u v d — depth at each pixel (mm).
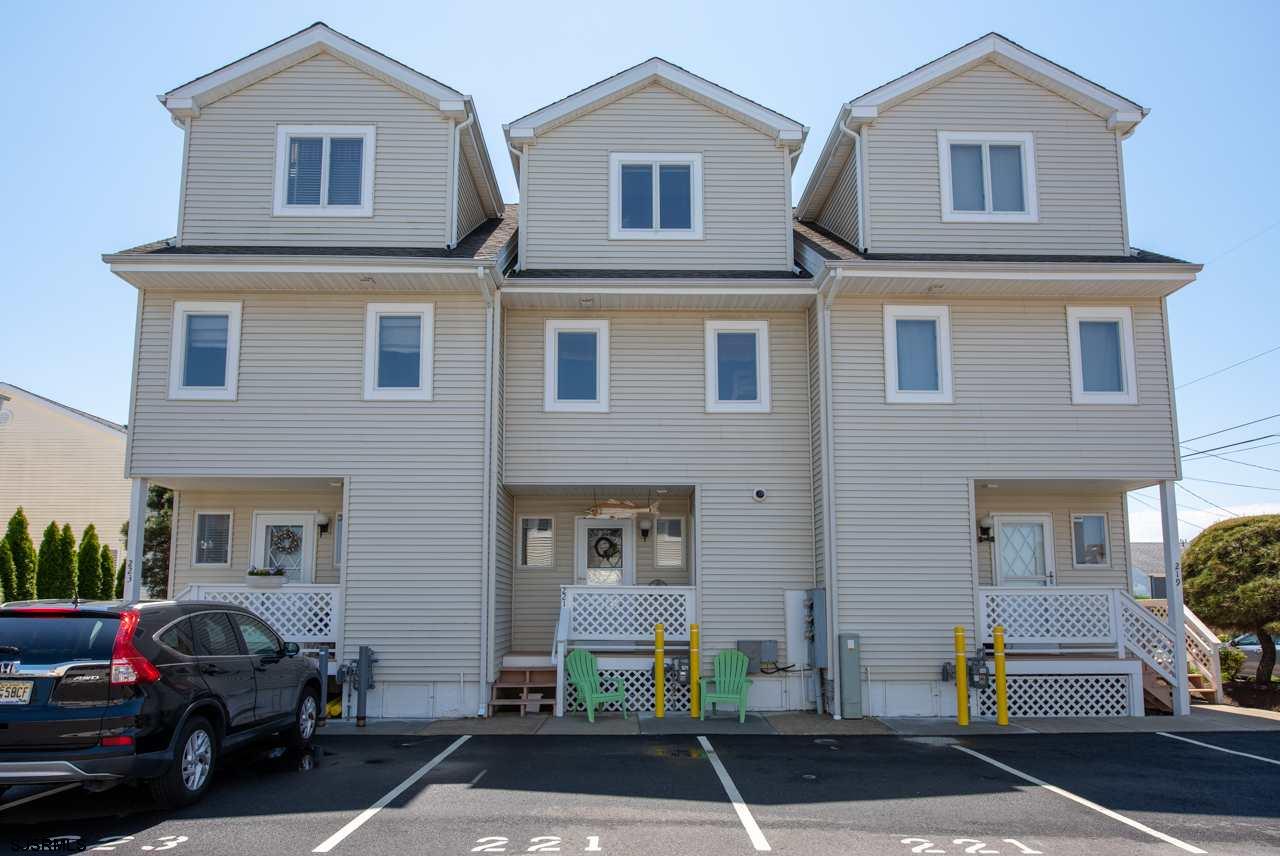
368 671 12398
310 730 10172
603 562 15469
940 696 12977
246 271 12719
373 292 13461
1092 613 13477
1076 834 7027
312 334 13453
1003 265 13078
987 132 14586
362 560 12992
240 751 9992
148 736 7016
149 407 13203
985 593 13375
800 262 15008
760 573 13781
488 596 12938
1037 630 13375
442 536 13047
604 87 14820
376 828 7070
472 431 13250
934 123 14594
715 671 13016
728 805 7836
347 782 8641
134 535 12953
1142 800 8062
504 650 14227
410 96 14305
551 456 13922
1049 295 13758
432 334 13453
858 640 12898
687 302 13977
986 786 8578
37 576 20766
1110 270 13141
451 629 12883
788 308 14273
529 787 8469
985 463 13461
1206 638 15258
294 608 13023
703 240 14641
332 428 13250
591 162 14820
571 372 14266
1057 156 14570
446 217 13992
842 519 13227
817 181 16469
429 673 12789
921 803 7926
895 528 13250
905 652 13016
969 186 14555
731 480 13953
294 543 14711
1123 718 12875
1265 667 16625
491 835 6902
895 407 13516
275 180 14055
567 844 6703
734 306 14141
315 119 14211
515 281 13484
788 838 6879
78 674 6867
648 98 15016
